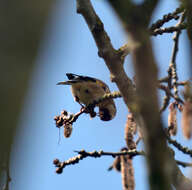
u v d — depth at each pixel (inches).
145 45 146.7
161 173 139.7
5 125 89.0
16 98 91.3
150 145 143.3
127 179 330.6
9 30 95.7
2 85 90.7
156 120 143.4
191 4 186.4
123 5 152.7
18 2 98.0
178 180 234.4
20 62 94.4
